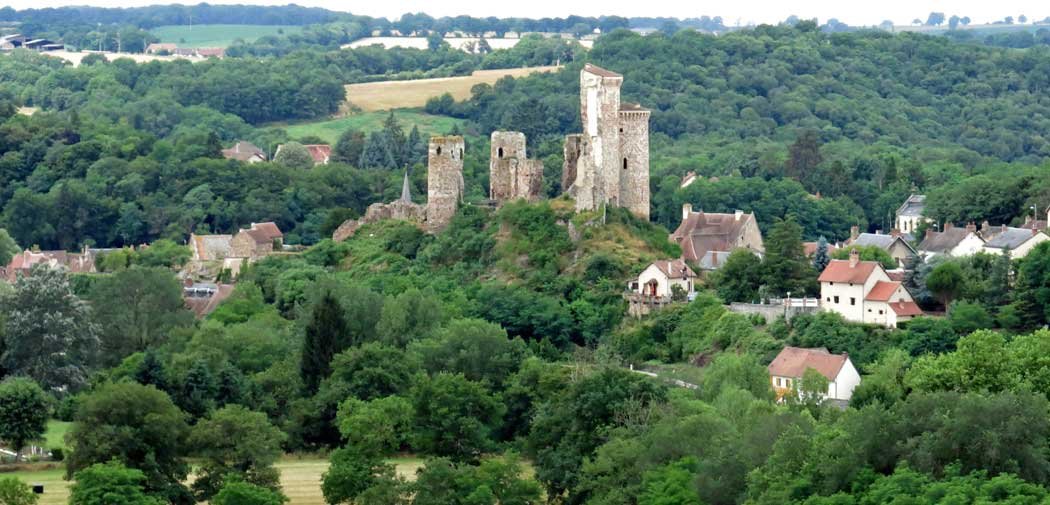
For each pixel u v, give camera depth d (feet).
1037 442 625.00
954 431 627.05
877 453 636.48
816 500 609.83
